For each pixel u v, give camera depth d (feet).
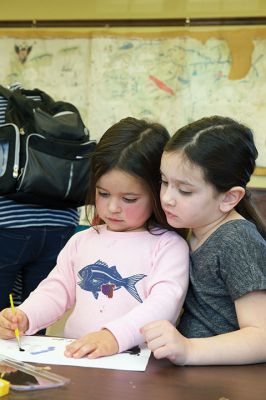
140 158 3.26
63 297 3.48
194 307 3.07
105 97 9.03
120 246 3.41
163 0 8.75
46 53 9.21
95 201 3.50
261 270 2.79
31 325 3.18
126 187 3.28
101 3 8.98
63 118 5.42
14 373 2.34
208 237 3.08
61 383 2.25
